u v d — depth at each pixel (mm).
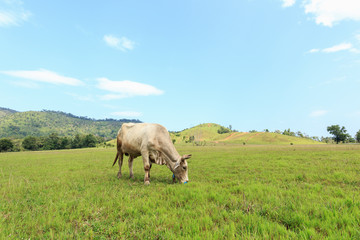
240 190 5648
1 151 86312
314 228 3119
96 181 7891
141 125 8422
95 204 4523
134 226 3352
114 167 13570
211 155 21781
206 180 7766
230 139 146250
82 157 24781
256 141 127312
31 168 13375
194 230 3098
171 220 3541
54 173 10539
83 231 3334
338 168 9211
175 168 7160
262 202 4430
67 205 4543
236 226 3225
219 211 3910
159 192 5719
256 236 2818
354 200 4141
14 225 3383
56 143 103688
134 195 5445
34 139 102000
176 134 199250
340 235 2756
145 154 7648
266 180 7305
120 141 9242
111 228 3305
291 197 4699
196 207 4211
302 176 7680
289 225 3371
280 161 12883
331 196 4770
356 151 19250
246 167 11117
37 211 4164
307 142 123750
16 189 6355
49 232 3213
